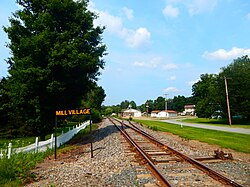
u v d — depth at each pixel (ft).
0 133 93.56
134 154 43.29
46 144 55.42
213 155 40.19
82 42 68.64
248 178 26.94
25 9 70.59
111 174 30.27
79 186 25.95
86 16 73.00
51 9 67.10
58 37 65.21
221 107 227.61
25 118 68.80
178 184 24.41
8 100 88.63
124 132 88.28
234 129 118.32
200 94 316.40
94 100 262.47
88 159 42.73
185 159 36.78
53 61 60.80
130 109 555.28
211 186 23.72
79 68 66.95
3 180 28.76
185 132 98.43
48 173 33.32
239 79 214.48
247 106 208.95
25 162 37.52
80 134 95.76
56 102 68.44
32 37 62.28
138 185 24.79
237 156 41.96
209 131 104.47
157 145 54.44
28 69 59.41
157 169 28.84
